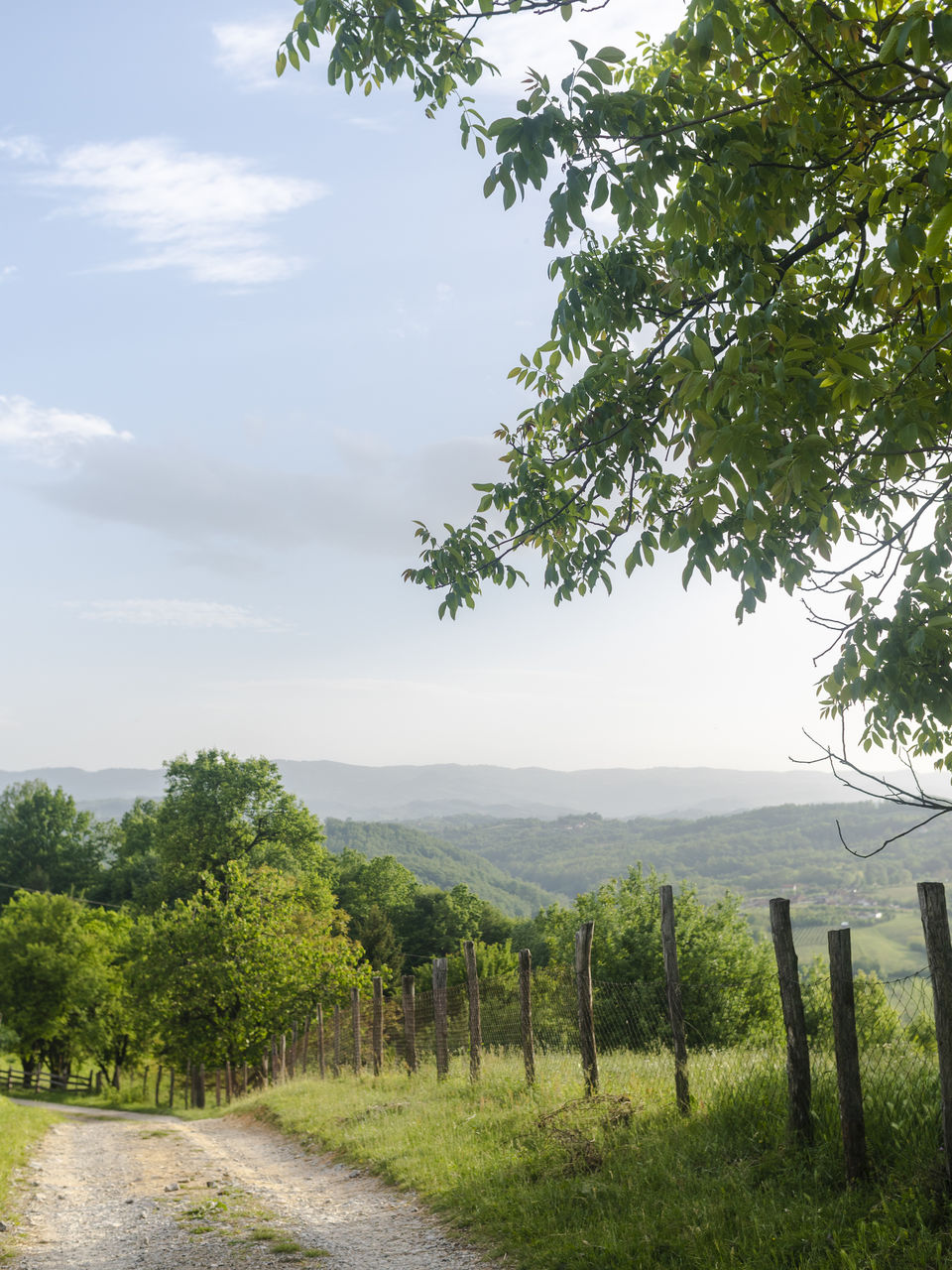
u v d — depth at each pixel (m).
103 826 89.88
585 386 6.47
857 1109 5.72
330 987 34.88
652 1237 5.58
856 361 3.86
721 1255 5.12
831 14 4.19
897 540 5.18
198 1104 43.19
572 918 38.84
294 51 6.02
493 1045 16.44
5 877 82.50
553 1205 6.79
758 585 5.14
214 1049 34.91
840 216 5.00
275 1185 10.47
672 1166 6.73
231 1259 6.84
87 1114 31.61
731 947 28.70
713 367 4.00
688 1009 22.34
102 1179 11.66
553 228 4.74
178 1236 7.78
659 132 4.46
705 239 4.69
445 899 78.56
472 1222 7.07
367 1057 25.42
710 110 4.66
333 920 52.19
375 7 5.63
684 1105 7.90
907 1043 7.05
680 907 30.16
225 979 33.88
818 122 4.59
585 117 4.58
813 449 3.81
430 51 5.99
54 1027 54.97
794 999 6.48
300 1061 30.91
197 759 52.97
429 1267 6.18
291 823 52.72
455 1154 9.13
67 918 58.62
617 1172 7.02
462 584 7.75
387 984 62.12
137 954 40.03
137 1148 15.63
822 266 6.15
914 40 3.39
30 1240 7.98
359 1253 6.79
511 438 7.89
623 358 6.27
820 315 5.19
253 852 52.12
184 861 51.16
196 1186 10.65
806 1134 6.34
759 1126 6.90
